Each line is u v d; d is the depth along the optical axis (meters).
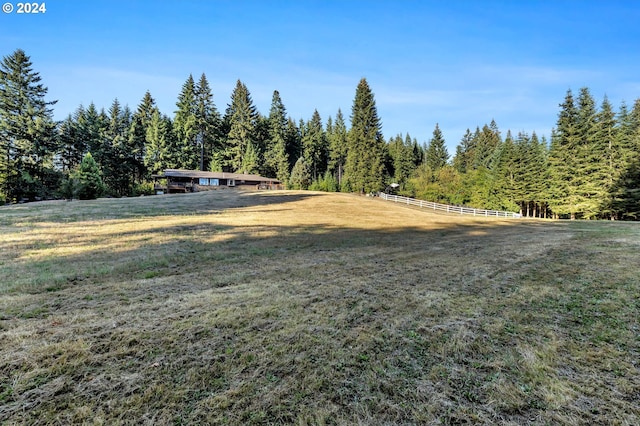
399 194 51.69
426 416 2.24
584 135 30.97
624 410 2.27
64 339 3.31
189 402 2.39
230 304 4.47
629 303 4.27
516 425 2.14
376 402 2.40
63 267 6.69
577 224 18.11
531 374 2.73
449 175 45.62
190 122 51.53
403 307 4.37
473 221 21.05
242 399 2.43
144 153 47.88
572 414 2.24
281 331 3.59
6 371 2.71
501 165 43.56
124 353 3.05
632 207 27.62
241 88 57.16
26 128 32.78
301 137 66.56
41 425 2.15
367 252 8.90
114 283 5.60
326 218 18.02
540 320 3.85
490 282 5.60
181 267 6.94
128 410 2.29
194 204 21.80
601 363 2.88
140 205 20.48
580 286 5.12
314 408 2.34
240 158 54.00
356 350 3.17
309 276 6.17
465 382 2.64
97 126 43.44
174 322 3.80
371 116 45.16
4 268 6.57
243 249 9.12
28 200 31.59
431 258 7.99
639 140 28.50
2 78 32.25
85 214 15.98
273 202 24.56
